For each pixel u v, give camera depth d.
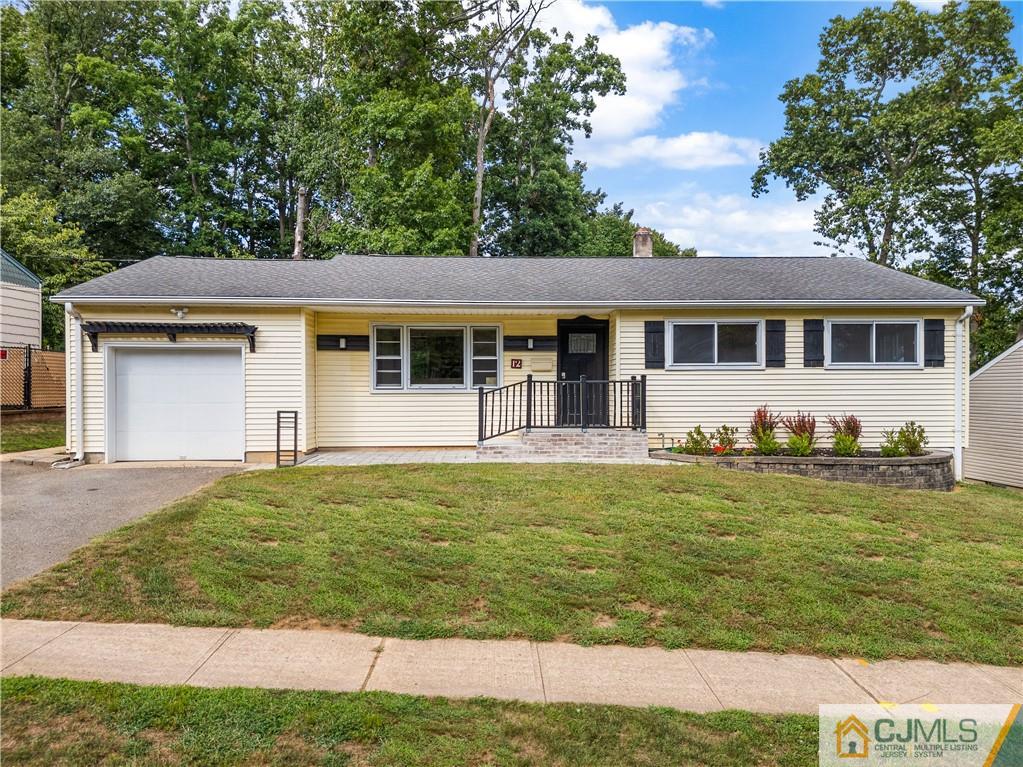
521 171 27.36
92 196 23.09
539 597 5.03
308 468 9.62
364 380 12.45
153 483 8.96
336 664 3.99
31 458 10.84
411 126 22.44
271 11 28.42
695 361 11.87
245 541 5.96
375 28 23.45
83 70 24.94
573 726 3.29
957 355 11.76
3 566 5.44
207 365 11.27
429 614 4.75
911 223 26.61
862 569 5.70
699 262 14.91
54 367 16.95
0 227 19.77
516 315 12.70
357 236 22.12
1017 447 16.50
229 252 27.83
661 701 3.64
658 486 8.29
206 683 3.67
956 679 4.06
